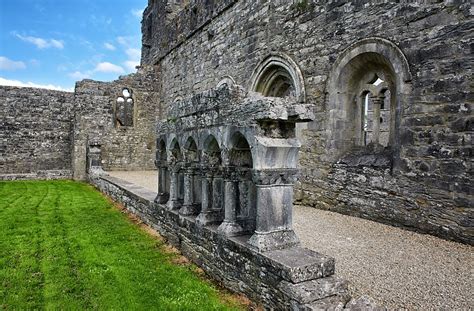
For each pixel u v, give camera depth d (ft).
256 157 13.82
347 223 24.21
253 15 39.01
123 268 17.35
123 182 38.68
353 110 29.14
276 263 12.15
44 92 63.72
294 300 11.19
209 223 17.87
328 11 28.86
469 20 19.40
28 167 62.39
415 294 13.15
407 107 22.47
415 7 22.00
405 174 22.67
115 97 65.77
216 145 18.24
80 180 57.62
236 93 16.06
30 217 28.43
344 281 11.93
